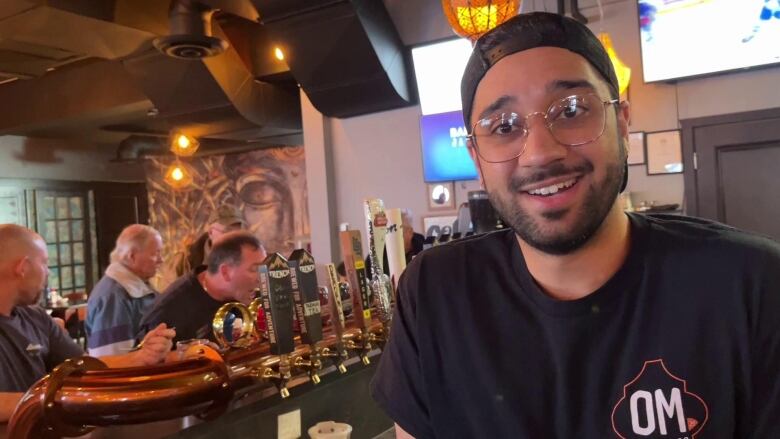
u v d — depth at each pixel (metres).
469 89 0.91
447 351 0.95
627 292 0.85
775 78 3.45
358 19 3.87
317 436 1.37
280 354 1.31
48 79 6.39
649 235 0.88
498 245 0.98
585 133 0.82
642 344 0.84
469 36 1.86
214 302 2.51
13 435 1.07
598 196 0.82
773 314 0.80
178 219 8.52
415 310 1.00
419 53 4.29
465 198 4.35
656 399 0.82
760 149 3.50
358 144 4.75
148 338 1.53
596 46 0.87
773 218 3.48
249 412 1.42
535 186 0.82
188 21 4.05
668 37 3.58
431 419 0.98
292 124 5.96
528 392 0.88
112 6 3.95
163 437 1.25
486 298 0.94
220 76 4.99
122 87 5.94
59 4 3.66
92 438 1.22
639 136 3.78
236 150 7.99
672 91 3.71
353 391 1.78
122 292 3.42
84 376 1.09
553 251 0.84
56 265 7.71
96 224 8.16
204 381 1.10
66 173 7.91
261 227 8.09
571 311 0.86
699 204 3.65
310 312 1.39
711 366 0.81
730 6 3.44
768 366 0.79
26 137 7.49
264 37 5.43
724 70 3.47
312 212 4.87
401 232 1.77
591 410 0.84
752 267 0.82
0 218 7.20
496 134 0.86
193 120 5.42
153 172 8.61
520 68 0.84
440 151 4.31
